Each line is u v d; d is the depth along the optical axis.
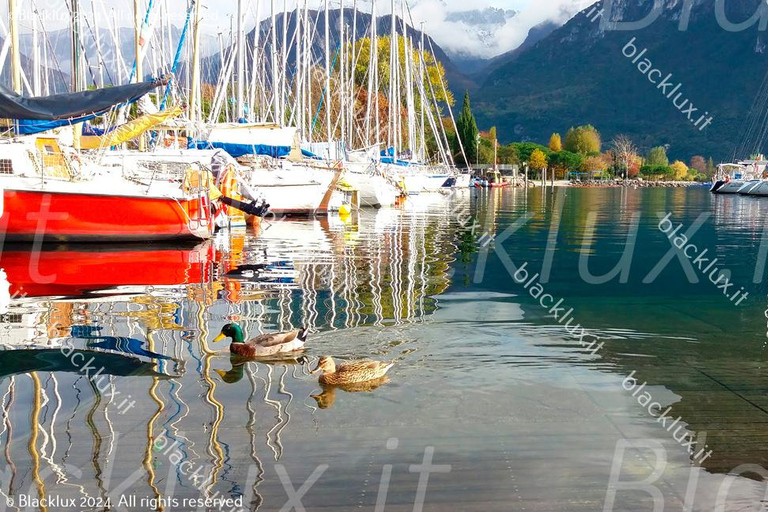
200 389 7.20
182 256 18.16
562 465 5.52
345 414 6.50
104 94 17.19
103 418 6.38
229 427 6.18
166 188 20.97
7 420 6.32
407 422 6.34
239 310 11.09
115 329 9.74
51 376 7.59
